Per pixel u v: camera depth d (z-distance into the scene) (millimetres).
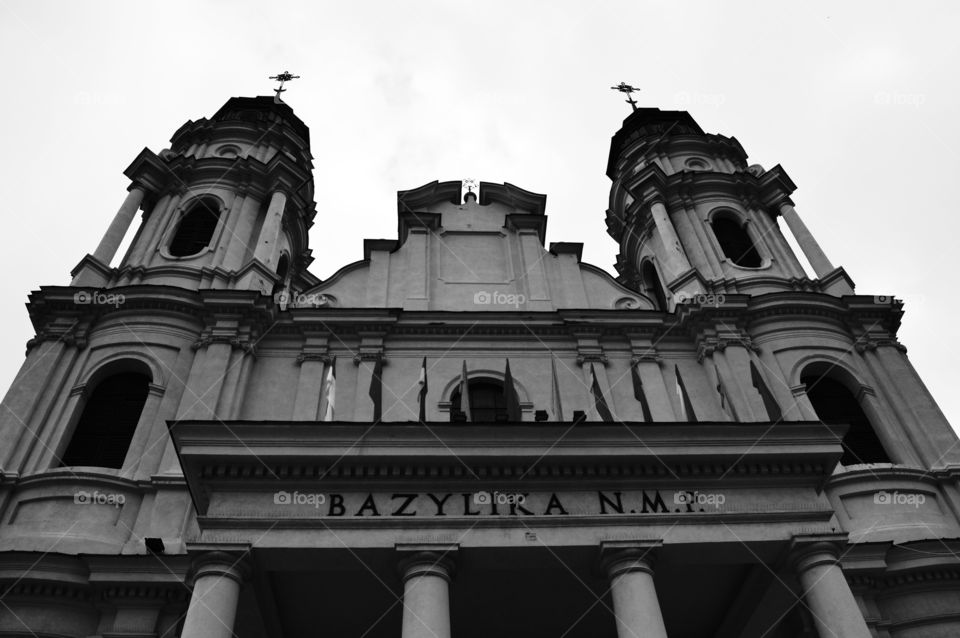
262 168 25797
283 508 13008
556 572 14070
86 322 19969
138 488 16891
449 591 12508
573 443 13727
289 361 19906
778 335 20938
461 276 22625
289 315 20453
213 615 11695
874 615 15844
